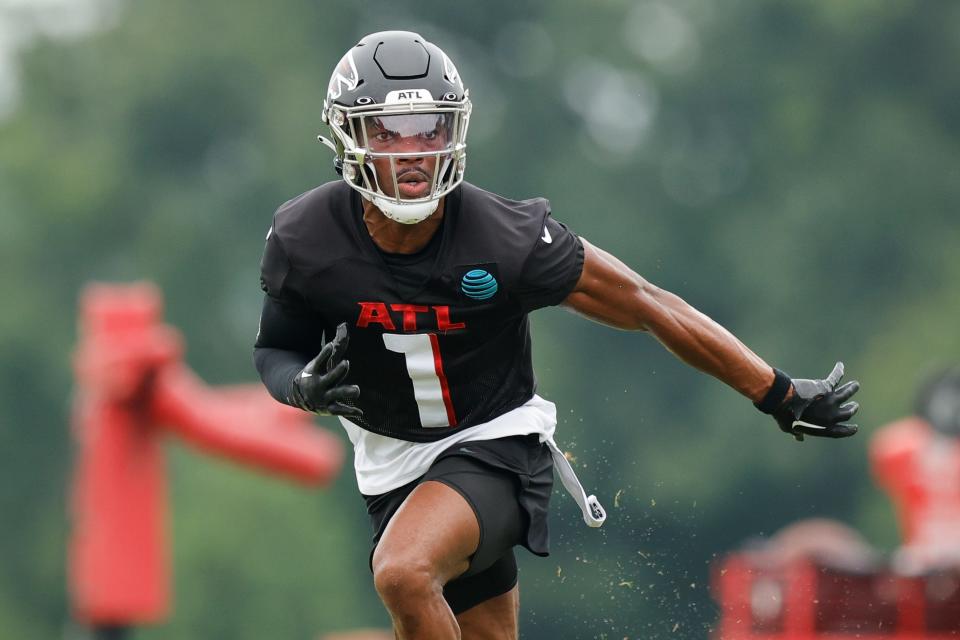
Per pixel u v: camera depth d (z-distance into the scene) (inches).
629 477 4160.9
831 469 4077.3
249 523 4045.3
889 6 4724.4
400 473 950.4
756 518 4136.3
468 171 4847.4
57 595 4672.7
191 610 3934.5
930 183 4643.2
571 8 5019.7
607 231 4682.6
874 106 4753.9
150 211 5078.7
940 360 4106.8
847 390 975.6
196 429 2039.9
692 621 1136.8
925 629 1434.5
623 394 4220.0
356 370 927.7
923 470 1770.4
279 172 4990.2
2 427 4763.8
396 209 877.2
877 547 3939.5
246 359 4899.1
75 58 5418.3
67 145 5246.1
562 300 920.9
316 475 2096.5
